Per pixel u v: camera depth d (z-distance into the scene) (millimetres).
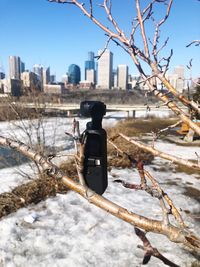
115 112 61250
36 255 3729
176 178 7113
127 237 4133
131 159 1451
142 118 30734
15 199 5508
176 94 1360
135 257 3637
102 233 4254
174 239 1016
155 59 1352
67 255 3715
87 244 3963
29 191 5805
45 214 4941
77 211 5035
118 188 6293
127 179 6922
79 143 1074
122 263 3518
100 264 3510
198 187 6441
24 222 4617
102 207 1085
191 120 1423
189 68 1363
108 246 3904
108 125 20312
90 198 1089
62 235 4207
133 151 9227
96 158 1334
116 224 4523
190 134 13398
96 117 1335
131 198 5703
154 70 1348
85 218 4758
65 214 4914
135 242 4000
